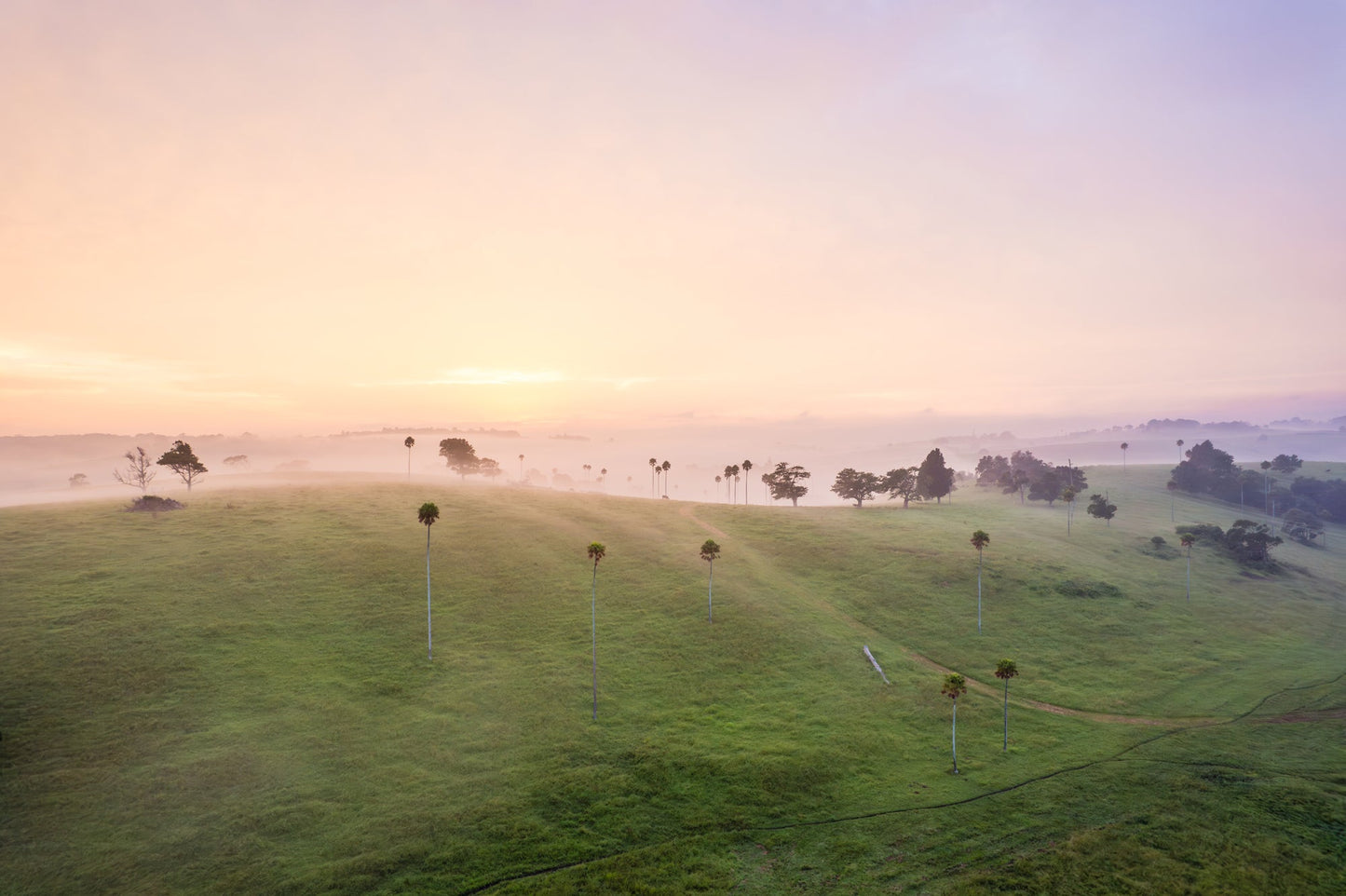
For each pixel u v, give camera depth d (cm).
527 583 9856
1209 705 7362
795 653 8319
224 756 5622
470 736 6175
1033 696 7544
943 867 4412
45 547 9731
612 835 4856
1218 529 14650
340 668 7256
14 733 5753
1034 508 18488
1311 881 4106
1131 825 4825
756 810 5200
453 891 4234
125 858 4478
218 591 8625
